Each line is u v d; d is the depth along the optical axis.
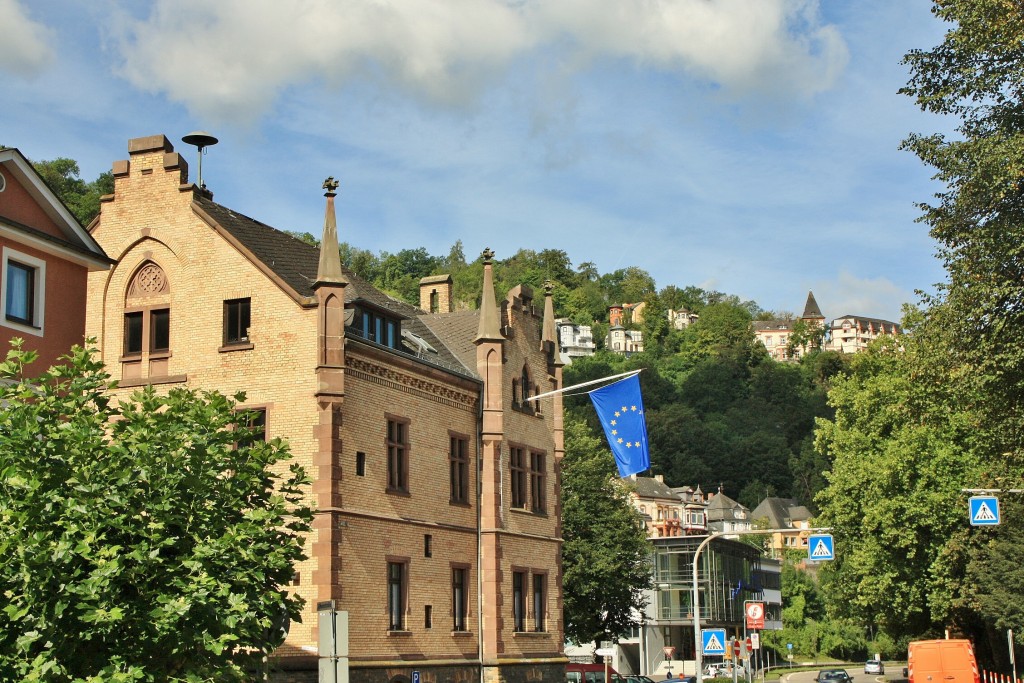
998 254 35.84
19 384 21.22
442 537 40.88
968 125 37.06
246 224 39.44
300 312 36.03
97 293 38.19
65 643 18.77
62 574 18.52
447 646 40.44
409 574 38.69
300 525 23.83
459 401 43.03
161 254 37.88
